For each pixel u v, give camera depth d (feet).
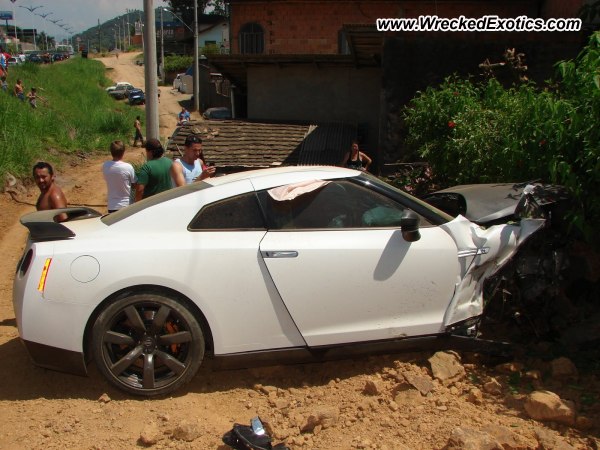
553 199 15.16
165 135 98.68
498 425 10.94
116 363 12.70
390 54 35.55
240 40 71.31
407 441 10.91
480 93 32.24
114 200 22.66
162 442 11.27
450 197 16.83
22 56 204.64
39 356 12.76
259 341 12.96
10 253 29.17
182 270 12.61
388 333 13.26
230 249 12.81
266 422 11.61
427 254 13.29
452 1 62.54
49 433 11.61
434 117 29.30
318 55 46.47
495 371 13.53
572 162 15.20
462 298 13.64
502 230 13.92
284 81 49.67
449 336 13.66
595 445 10.47
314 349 13.12
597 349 14.19
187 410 12.42
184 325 12.70
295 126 44.32
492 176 22.24
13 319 18.74
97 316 12.58
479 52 34.81
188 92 172.86
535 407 11.37
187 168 22.25
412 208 13.70
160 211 13.25
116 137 84.43
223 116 91.81
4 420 12.16
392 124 36.06
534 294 14.60
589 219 14.97
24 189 46.09
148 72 35.40
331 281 12.96
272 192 13.37
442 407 11.91
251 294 12.82
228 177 14.29
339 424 11.60
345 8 68.39
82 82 130.00
